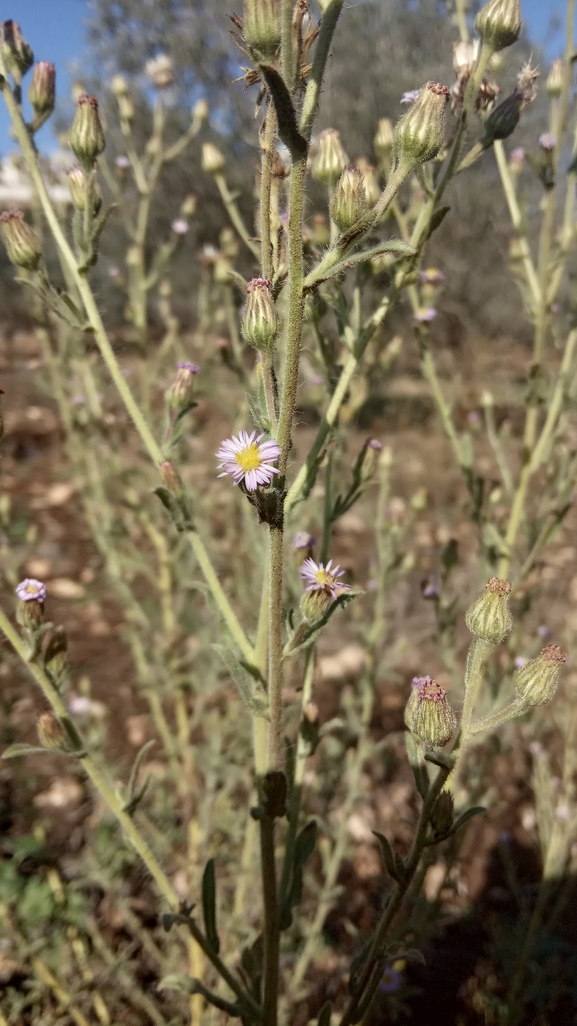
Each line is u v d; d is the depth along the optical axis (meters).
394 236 0.21
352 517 0.74
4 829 0.40
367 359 0.29
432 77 0.93
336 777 0.43
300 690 0.23
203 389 0.40
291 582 0.26
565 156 0.49
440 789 0.17
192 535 0.21
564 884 0.38
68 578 0.64
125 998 0.35
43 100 0.22
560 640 0.56
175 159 1.07
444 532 0.73
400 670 0.54
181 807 0.44
